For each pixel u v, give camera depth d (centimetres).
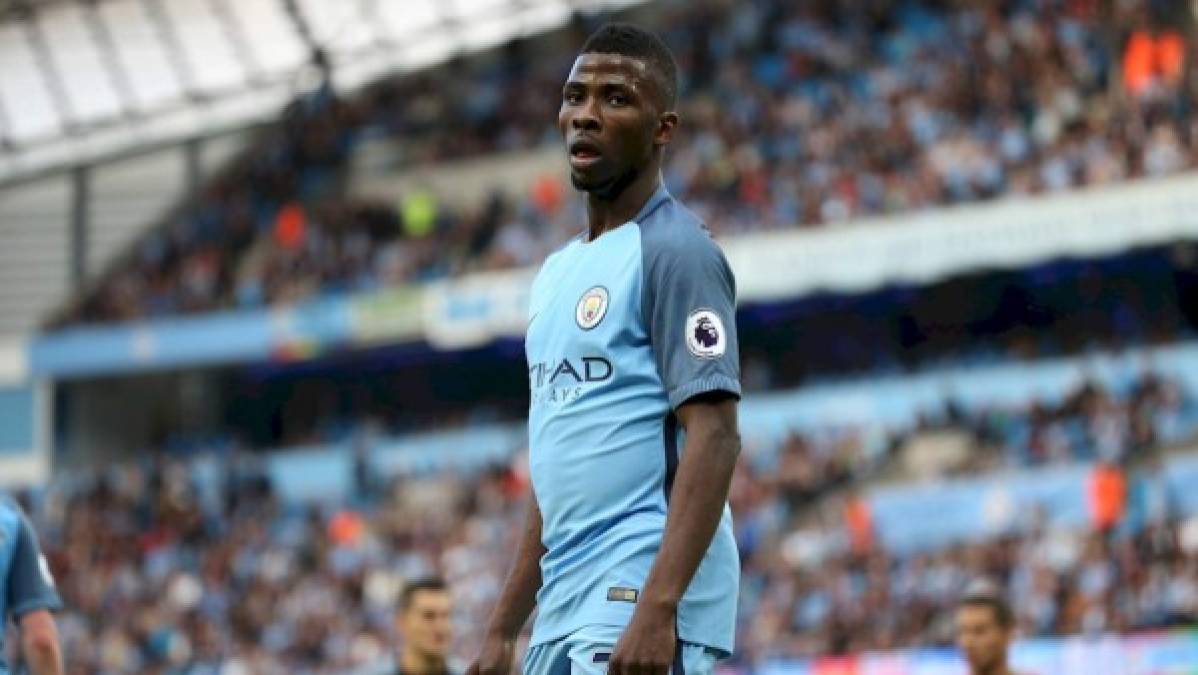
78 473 5306
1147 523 3312
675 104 666
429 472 4756
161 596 4578
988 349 4525
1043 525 3559
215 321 5331
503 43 5738
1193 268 4303
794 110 4841
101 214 5988
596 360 640
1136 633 3052
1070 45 4522
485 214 5222
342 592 4306
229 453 5231
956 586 3359
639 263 639
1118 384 4012
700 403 619
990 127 4391
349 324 5091
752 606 3584
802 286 4406
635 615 598
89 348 5484
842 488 4059
